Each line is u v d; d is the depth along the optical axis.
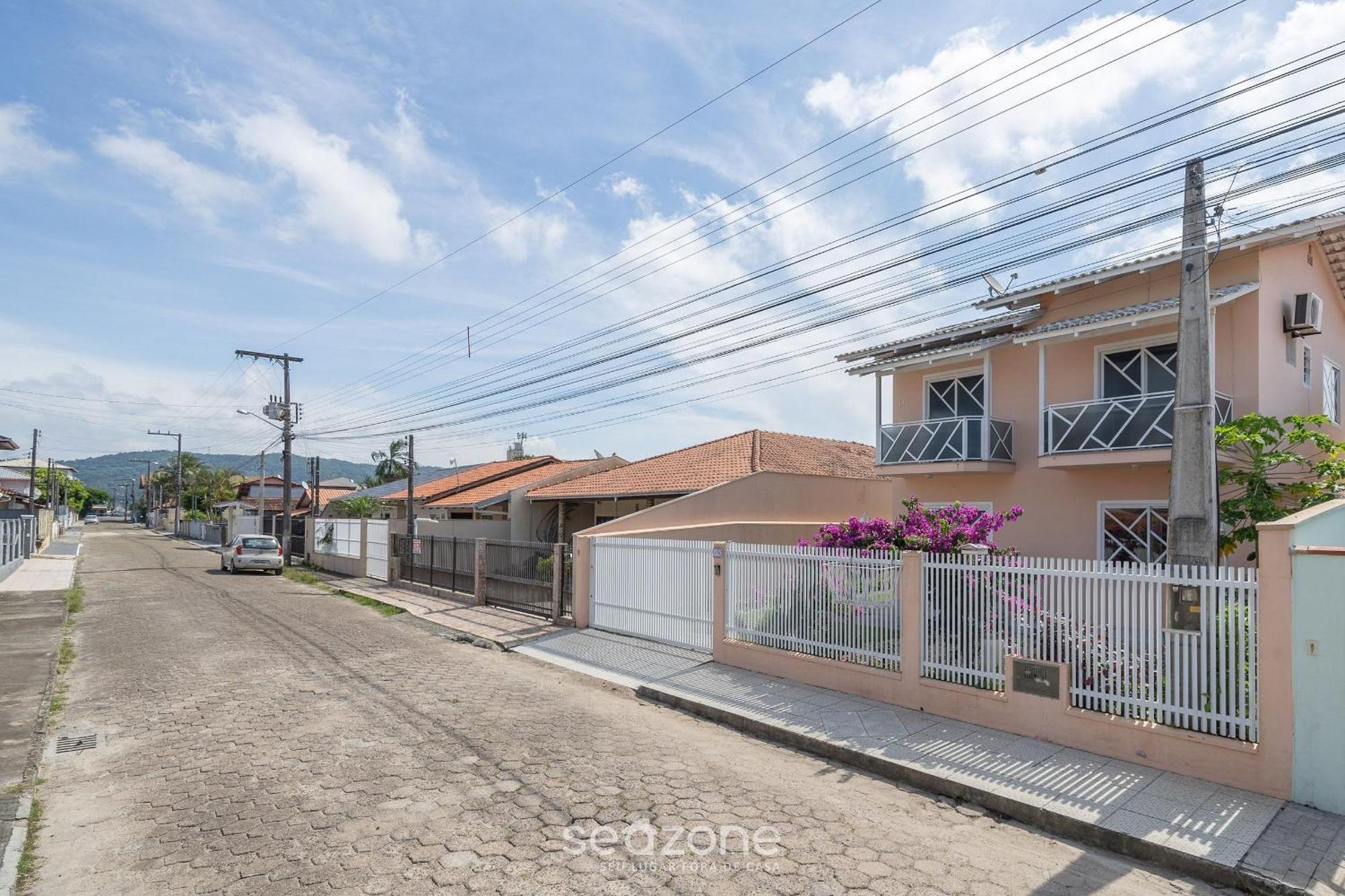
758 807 5.66
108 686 9.02
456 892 4.24
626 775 6.24
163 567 26.83
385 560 22.20
